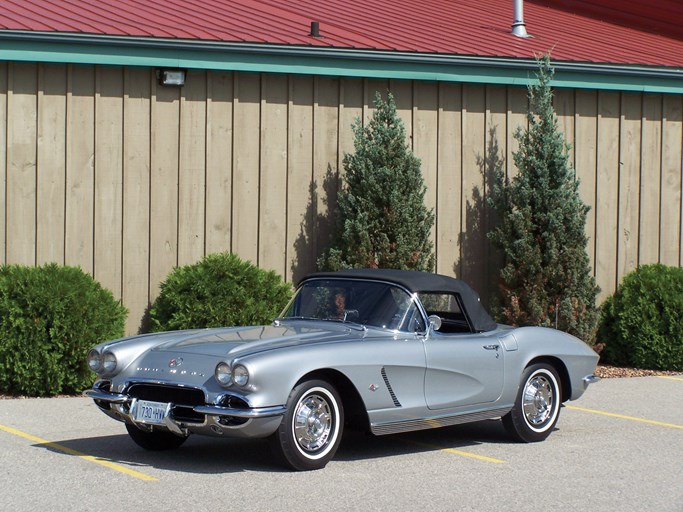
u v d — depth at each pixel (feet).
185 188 42.22
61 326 35.09
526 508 21.20
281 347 23.97
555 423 29.68
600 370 45.47
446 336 27.30
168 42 40.60
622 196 50.08
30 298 34.91
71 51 39.70
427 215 43.70
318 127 44.29
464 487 22.99
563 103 48.96
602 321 47.34
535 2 72.69
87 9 44.52
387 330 26.43
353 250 42.57
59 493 21.67
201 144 42.45
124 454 25.96
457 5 64.75
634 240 50.34
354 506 20.99
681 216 51.39
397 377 25.66
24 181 39.88
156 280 41.75
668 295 45.37
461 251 46.83
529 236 44.91
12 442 27.32
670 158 51.16
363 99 45.03
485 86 47.21
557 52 50.21
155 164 41.75
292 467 23.97
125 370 25.09
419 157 46.09
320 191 44.39
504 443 28.84
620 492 22.76
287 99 43.75
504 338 28.71
